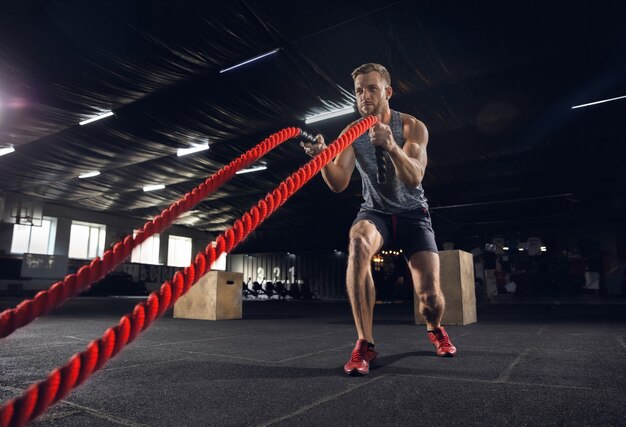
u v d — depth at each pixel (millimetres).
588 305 13047
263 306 11922
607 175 11875
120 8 6312
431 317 2428
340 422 1220
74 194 17016
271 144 1625
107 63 7602
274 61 7344
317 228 20312
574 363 2176
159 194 16734
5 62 7664
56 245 18484
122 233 20781
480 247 18516
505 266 18016
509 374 1884
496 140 10008
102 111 9695
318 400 1460
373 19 6141
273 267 23391
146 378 1843
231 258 24688
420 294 2352
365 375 1877
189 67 7719
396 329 4410
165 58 7426
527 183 12836
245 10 6223
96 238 20172
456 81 7551
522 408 1347
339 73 7414
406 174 1899
